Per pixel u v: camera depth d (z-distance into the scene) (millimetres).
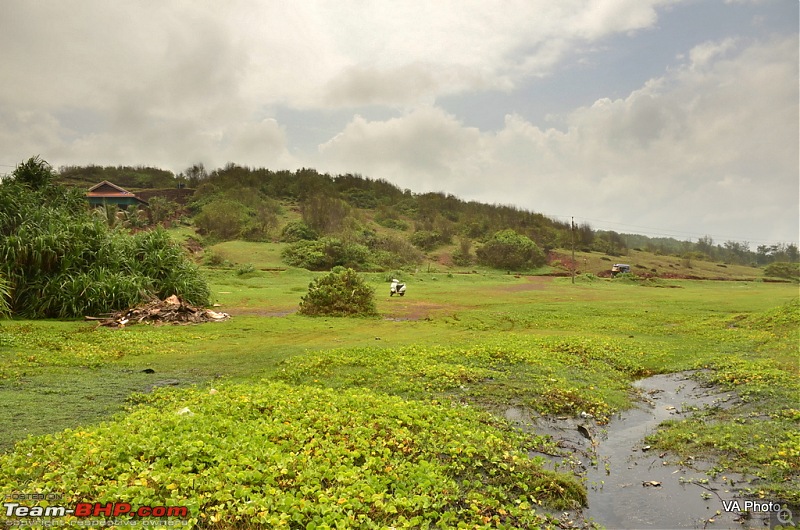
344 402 9820
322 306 26703
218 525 5598
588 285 60000
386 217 115125
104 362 14000
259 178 137000
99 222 25531
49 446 7301
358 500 6051
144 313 21953
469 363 14094
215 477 6387
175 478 6223
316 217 94062
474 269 81500
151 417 8617
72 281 22000
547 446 8820
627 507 6941
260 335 19750
